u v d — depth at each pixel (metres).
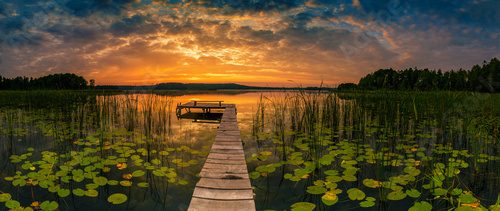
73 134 5.18
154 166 3.34
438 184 2.60
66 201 2.43
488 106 4.86
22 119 6.89
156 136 5.18
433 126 6.05
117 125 6.30
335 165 3.38
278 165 3.31
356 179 2.76
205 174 2.62
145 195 2.58
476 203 2.21
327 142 4.39
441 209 2.28
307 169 3.10
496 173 3.14
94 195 2.40
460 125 5.05
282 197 2.55
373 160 3.49
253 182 2.91
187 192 2.66
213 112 10.77
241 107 11.94
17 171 3.10
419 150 4.05
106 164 3.28
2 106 9.78
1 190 2.60
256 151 4.17
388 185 2.62
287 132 5.54
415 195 2.39
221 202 2.04
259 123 6.88
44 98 9.73
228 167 2.83
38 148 4.16
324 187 2.58
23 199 2.42
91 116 7.51
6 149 4.09
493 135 4.50
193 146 4.43
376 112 7.21
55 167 3.24
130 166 3.32
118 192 2.63
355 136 5.16
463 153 3.74
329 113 6.21
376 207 2.35
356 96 6.36
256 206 2.38
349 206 2.37
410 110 6.66
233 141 4.00
